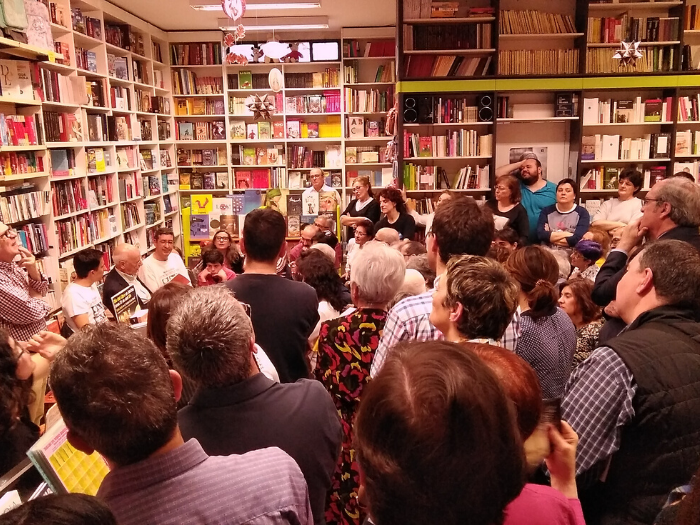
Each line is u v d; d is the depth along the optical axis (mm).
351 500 1921
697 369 1266
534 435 927
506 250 2914
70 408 882
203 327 1215
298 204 7230
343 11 7125
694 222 2092
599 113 5918
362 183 6004
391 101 8289
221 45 8203
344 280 4891
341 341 1899
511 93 6008
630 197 4957
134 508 896
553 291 1860
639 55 4805
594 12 5848
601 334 2109
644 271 1452
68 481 980
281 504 966
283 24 7387
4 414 1180
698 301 1391
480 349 998
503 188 4742
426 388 626
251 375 1284
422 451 608
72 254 5457
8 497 934
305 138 8461
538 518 833
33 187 4699
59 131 5250
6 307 3045
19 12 4145
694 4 5859
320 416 1320
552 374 1846
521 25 5734
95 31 6148
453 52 5812
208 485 932
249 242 2266
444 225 1918
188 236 7410
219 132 8539
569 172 6152
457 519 629
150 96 7719
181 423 1240
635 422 1263
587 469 1288
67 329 3545
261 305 2148
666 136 5926
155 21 7586
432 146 6117
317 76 8305
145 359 933
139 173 7223
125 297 2742
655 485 1259
